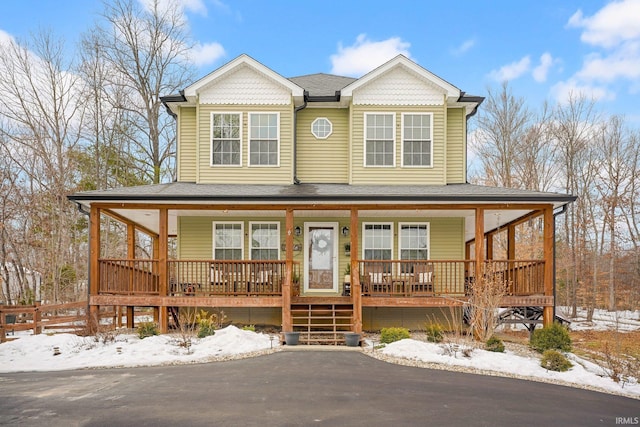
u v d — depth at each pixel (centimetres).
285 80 1534
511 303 1295
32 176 2545
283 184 1532
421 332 1448
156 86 2806
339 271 1549
